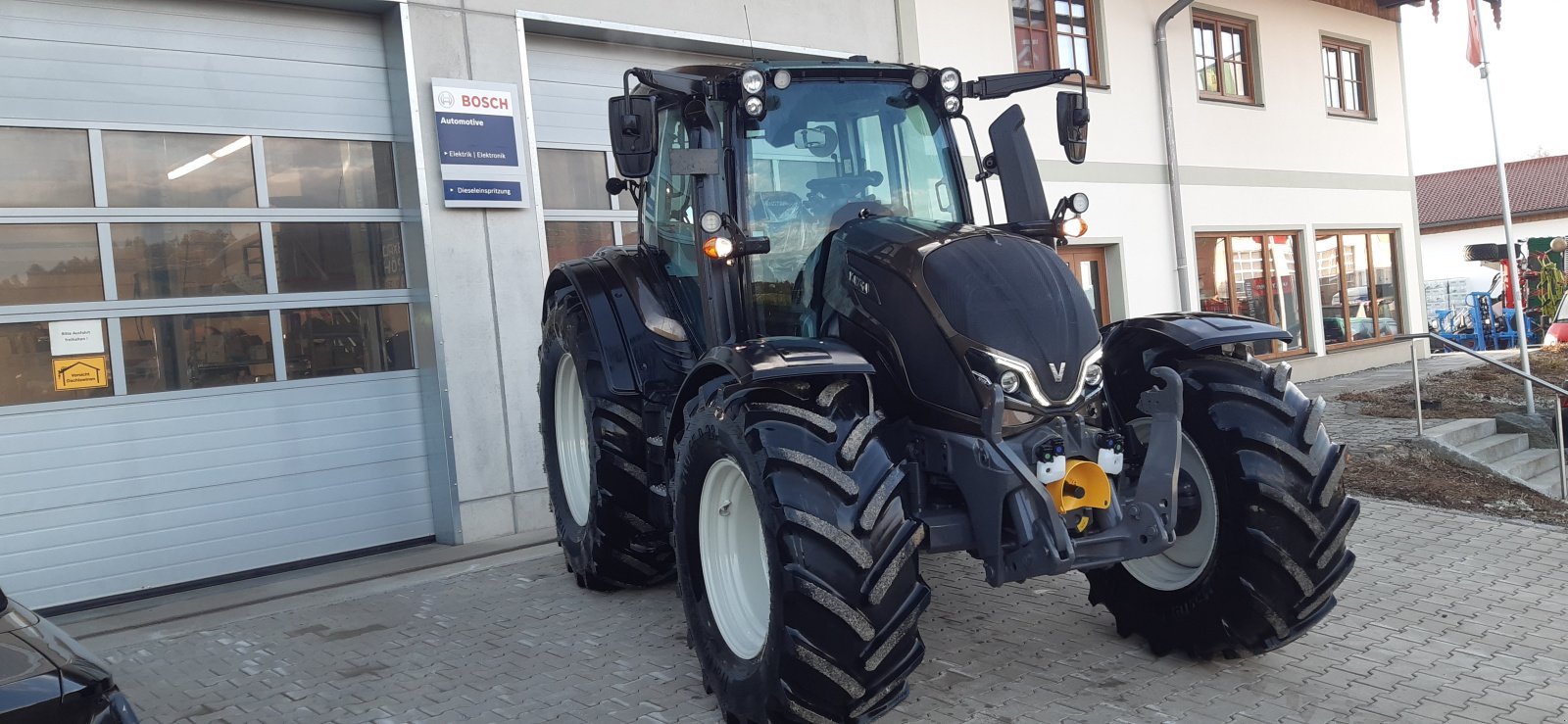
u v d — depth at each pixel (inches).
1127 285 427.2
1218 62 484.7
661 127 183.2
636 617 184.2
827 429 120.8
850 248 141.9
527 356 262.2
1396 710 130.5
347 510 245.9
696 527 142.9
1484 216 1016.2
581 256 284.0
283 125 238.8
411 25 244.5
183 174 226.1
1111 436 128.9
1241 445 137.3
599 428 183.8
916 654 120.7
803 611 116.4
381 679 160.7
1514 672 141.9
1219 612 140.5
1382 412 368.5
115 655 180.2
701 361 137.6
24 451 207.0
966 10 369.7
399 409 253.4
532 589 207.8
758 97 143.9
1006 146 156.6
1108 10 423.5
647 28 284.0
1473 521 226.7
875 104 160.9
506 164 257.4
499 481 257.3
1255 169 496.4
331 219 244.5
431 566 230.8
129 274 219.1
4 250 205.6
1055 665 149.6
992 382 123.0
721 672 135.3
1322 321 541.3
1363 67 577.6
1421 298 611.2
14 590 205.5
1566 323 685.9
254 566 233.1
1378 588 181.9
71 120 213.2
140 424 219.6
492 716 142.6
